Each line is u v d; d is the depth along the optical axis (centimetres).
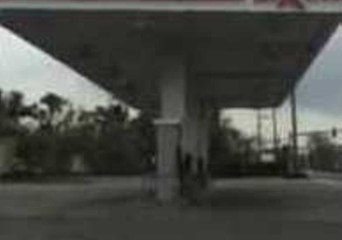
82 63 4722
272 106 7375
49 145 10850
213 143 10719
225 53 4428
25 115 12606
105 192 5541
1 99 12250
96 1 3288
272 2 3306
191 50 4266
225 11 3300
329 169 13850
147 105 7031
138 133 11619
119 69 4919
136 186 6712
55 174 10500
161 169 3797
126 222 2928
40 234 2523
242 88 6059
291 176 9312
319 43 4172
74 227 2753
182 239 2359
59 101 13425
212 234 2486
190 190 3912
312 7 3309
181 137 3856
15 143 10144
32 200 4559
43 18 3428
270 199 4412
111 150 11612
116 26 3616
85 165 11406
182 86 3941
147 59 4503
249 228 2670
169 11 3303
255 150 13750
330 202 4112
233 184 7056
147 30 3709
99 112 13175
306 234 2489
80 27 3647
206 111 6347
